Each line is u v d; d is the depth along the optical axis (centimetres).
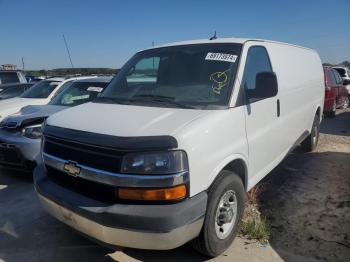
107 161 306
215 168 335
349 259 369
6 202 523
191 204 304
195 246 348
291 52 579
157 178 292
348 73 2092
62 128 351
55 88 944
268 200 516
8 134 612
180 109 361
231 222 375
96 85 779
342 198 521
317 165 684
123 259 373
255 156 422
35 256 382
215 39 454
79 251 390
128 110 370
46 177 374
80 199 321
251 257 371
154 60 450
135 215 290
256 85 400
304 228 433
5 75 1523
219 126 343
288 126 536
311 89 665
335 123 1229
